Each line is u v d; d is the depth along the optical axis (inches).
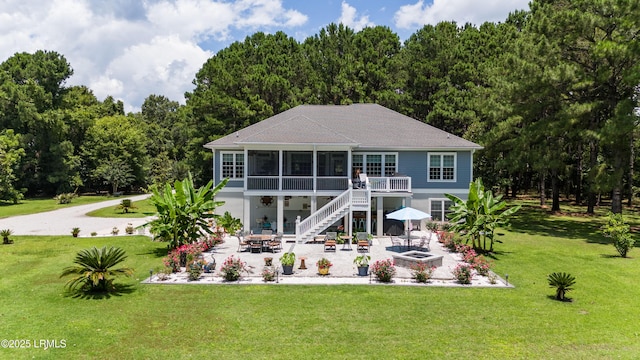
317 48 2267.5
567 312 513.3
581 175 1887.3
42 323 470.0
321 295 571.5
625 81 953.5
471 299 559.5
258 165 1170.6
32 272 690.2
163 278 640.4
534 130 1187.3
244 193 1023.0
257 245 834.2
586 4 1093.1
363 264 670.5
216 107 1798.7
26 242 961.5
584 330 457.7
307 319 485.4
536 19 1196.5
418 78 1866.4
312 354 399.5
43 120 2255.2
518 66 1191.6
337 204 970.1
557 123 1113.4
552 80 1089.4
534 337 439.8
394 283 629.9
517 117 1310.3
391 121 1272.1
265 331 451.5
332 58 2052.2
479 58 1888.5
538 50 1138.0
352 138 1159.0
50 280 642.2
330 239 896.3
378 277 644.7
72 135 2578.7
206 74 1950.1
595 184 1092.5
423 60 1904.5
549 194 2212.1
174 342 424.5
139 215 1514.5
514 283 637.3
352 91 1924.2
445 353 403.2
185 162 2161.7
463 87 1857.8
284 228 1101.1
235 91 1862.7
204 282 630.5
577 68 1074.7
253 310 513.7
